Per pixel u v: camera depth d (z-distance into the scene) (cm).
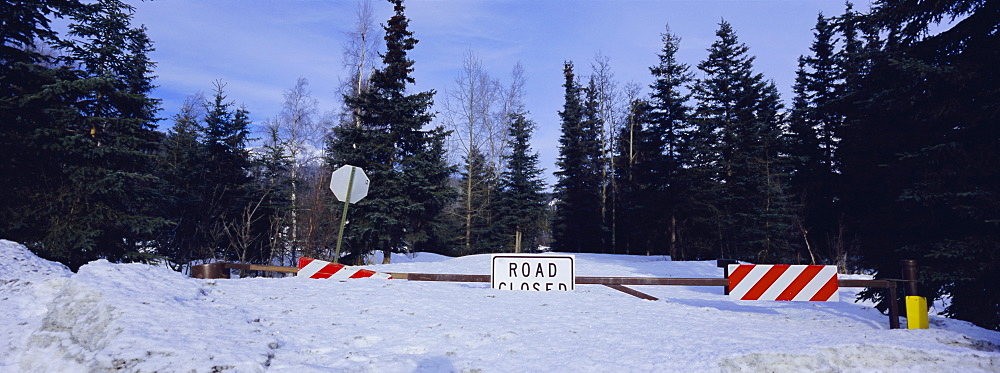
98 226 1764
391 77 3073
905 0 1188
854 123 2508
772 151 3694
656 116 4116
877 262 1250
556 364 520
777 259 3328
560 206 4978
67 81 1703
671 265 2505
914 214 1170
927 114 1149
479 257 2675
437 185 3161
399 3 3127
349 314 729
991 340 652
